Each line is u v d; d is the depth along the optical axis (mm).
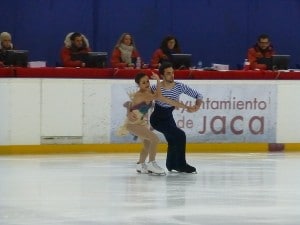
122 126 30516
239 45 39281
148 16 38219
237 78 31484
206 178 23188
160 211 17734
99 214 17312
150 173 23875
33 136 29656
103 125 30312
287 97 31953
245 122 31625
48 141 29812
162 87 23875
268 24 39438
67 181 22359
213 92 31266
